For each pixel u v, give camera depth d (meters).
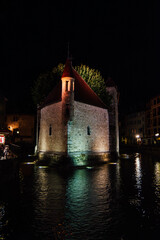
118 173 16.33
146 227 6.54
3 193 10.42
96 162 22.39
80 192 10.44
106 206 8.41
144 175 15.45
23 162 23.39
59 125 20.98
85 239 5.79
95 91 29.52
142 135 59.28
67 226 6.63
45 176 14.78
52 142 22.17
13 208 8.21
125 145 63.19
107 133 25.70
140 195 9.96
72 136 19.89
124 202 8.91
